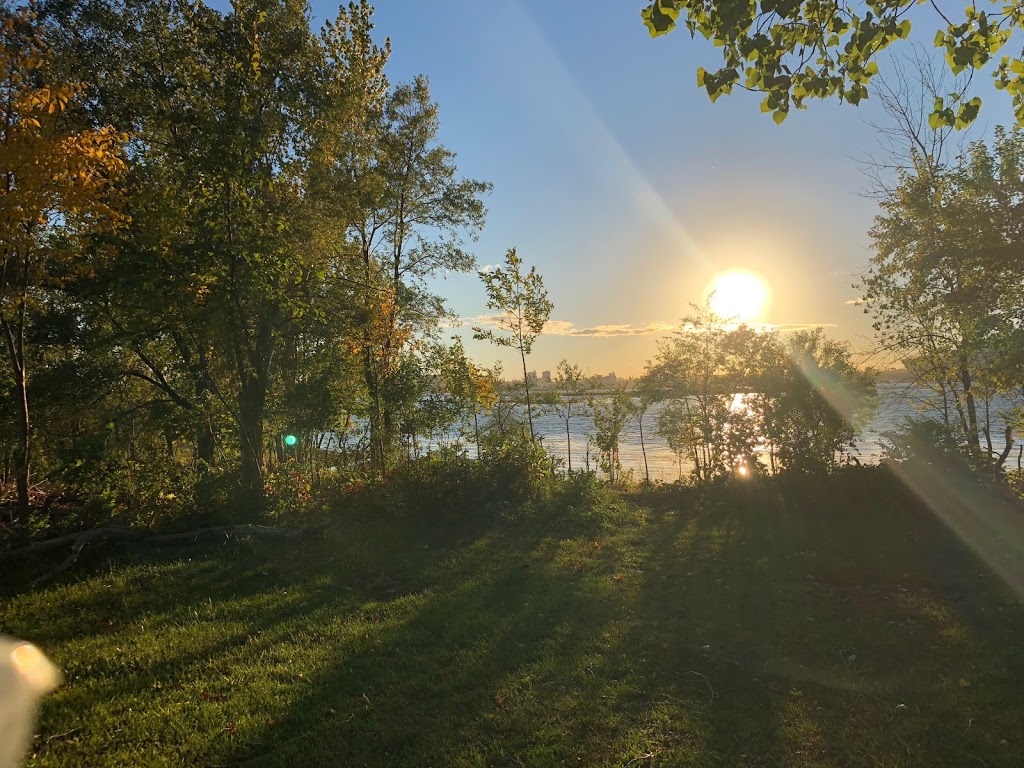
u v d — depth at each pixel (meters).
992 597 6.11
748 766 3.43
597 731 3.83
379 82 15.38
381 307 14.45
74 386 13.19
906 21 3.41
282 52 11.62
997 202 7.55
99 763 3.51
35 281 9.38
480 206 19.33
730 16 3.01
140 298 11.14
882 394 12.28
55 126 7.50
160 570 7.63
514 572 7.56
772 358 12.38
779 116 3.57
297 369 14.08
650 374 17.11
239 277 10.15
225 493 10.24
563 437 44.41
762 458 12.14
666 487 14.12
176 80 12.26
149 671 4.75
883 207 10.98
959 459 9.66
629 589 6.73
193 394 15.56
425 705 4.16
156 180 10.89
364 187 15.17
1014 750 3.50
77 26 12.16
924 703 4.05
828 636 5.21
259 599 6.53
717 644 5.13
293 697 4.29
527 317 14.34
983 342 8.30
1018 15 3.88
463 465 11.88
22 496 8.96
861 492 10.20
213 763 3.54
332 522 9.90
